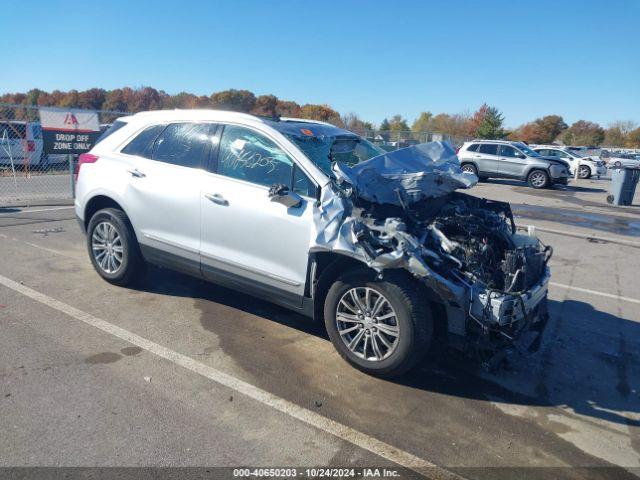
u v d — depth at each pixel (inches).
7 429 119.0
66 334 169.6
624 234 429.1
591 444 128.6
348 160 182.2
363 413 134.9
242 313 195.9
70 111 425.7
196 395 137.9
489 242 166.1
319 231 149.6
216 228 177.6
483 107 2397.9
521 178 832.3
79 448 114.0
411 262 136.3
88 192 212.4
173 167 191.6
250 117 181.0
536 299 158.6
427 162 176.4
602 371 169.6
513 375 162.1
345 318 154.6
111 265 211.9
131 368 150.0
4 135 629.3
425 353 146.4
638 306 237.5
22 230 312.0
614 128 3649.1
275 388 144.3
